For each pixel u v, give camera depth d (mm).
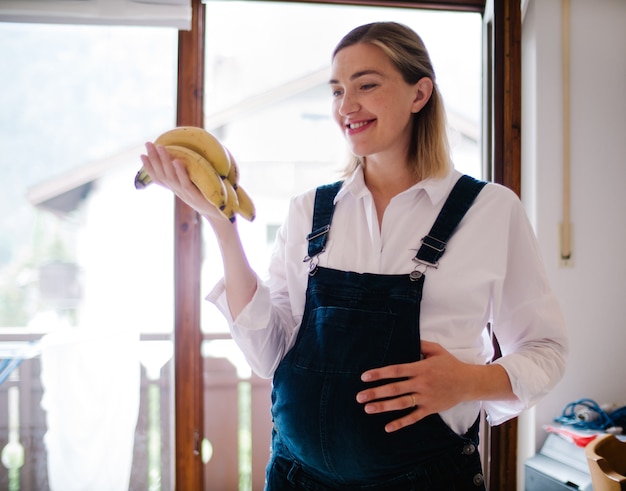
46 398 2457
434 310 1057
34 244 2664
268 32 2627
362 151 1087
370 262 1114
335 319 1067
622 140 2461
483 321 1084
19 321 2674
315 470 1067
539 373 1032
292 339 1168
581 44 2434
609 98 2455
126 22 2145
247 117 2861
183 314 2264
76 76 2604
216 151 962
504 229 1088
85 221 2666
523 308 1113
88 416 2500
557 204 2422
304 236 1190
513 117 2344
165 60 2600
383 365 1021
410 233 1109
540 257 1121
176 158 911
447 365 970
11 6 2104
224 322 2754
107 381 2521
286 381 1091
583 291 2439
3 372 2531
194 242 2260
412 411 1000
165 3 2139
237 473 2744
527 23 2441
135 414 2562
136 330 2588
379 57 1064
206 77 2322
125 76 2615
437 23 2514
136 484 2623
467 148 2602
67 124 2625
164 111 2629
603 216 2449
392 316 1044
